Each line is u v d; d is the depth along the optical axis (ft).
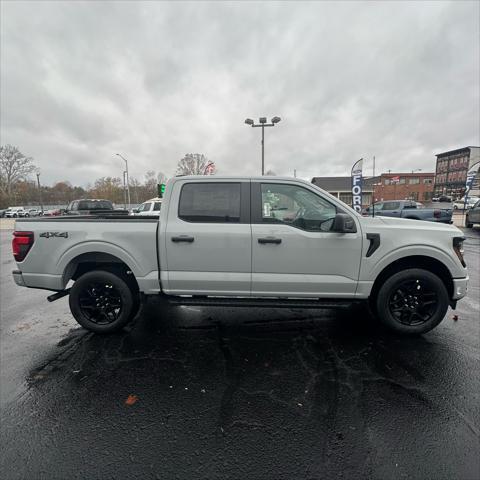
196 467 5.93
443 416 7.23
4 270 24.57
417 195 219.82
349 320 12.86
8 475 5.78
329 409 7.47
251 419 7.16
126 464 6.00
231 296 11.12
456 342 10.84
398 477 5.67
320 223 10.75
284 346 10.66
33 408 7.64
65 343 11.11
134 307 11.78
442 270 11.08
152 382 8.66
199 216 10.83
